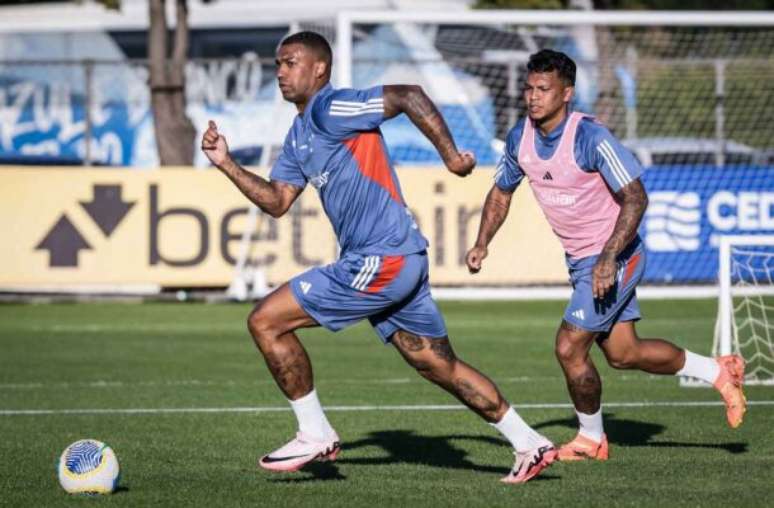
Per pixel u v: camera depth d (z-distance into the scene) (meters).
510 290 72.06
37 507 22.23
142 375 43.44
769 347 48.00
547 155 25.48
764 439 29.72
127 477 25.22
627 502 22.33
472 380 23.44
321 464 26.66
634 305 26.59
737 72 80.81
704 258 70.94
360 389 39.59
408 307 23.28
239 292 68.75
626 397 37.50
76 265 68.75
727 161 81.50
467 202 68.75
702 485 23.94
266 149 74.12
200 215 69.00
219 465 26.66
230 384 41.03
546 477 24.83
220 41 91.44
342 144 22.61
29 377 42.97
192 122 77.88
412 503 22.39
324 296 23.00
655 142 79.69
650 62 72.81
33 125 85.56
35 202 68.69
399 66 82.62
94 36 93.62
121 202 68.94
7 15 97.00
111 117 84.88
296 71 22.88
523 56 81.12
